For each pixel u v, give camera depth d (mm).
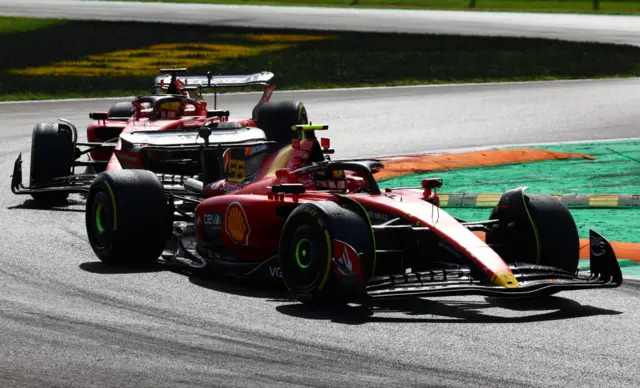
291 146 32750
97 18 188250
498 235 30750
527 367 22359
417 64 126875
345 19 199125
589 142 67562
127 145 43219
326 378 21469
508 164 58250
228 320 26469
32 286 30266
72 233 39656
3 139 68812
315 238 27266
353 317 26906
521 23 194750
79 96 98875
